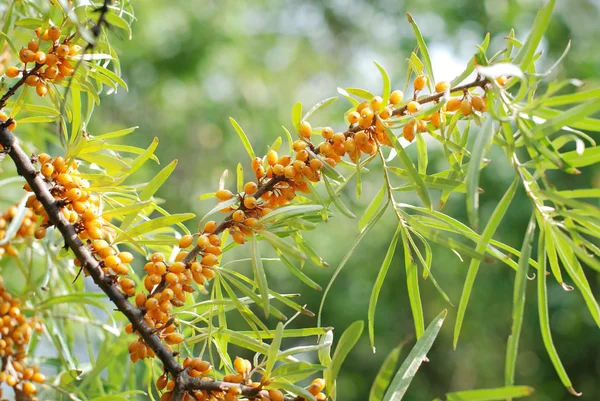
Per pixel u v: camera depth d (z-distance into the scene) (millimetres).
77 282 829
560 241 618
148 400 978
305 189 652
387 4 2760
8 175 939
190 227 2217
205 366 631
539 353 2119
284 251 625
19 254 833
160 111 2211
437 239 619
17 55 698
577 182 1898
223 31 2203
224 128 2320
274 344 615
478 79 625
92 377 648
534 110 600
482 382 2334
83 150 677
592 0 2209
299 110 649
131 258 664
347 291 2184
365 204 2324
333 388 616
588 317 1957
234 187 2371
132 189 685
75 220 663
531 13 2203
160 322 648
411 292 658
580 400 2092
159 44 2074
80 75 688
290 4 2867
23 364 749
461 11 2330
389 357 575
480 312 2111
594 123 606
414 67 662
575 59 2088
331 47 3064
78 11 685
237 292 953
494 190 1946
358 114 646
